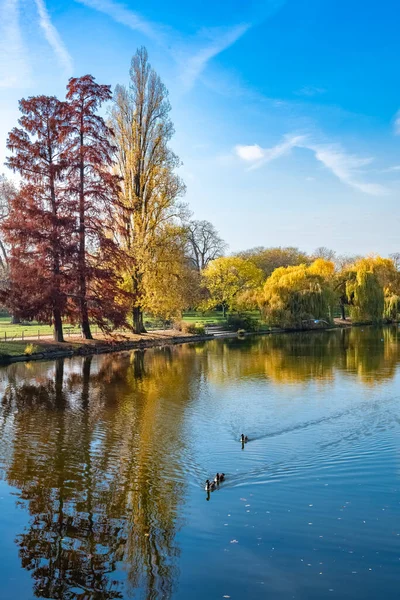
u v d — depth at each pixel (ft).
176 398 81.20
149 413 71.77
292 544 35.58
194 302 204.23
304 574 32.17
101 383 93.71
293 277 221.46
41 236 121.08
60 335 137.59
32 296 122.52
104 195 131.54
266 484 45.93
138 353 138.41
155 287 156.15
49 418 69.21
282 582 31.30
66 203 126.93
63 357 126.72
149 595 30.50
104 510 41.16
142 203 158.61
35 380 95.91
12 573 32.91
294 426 64.85
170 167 159.63
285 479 47.09
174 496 43.62
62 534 37.50
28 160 125.39
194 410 73.36
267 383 93.56
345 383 92.68
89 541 36.60
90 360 122.72
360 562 33.30
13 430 63.41
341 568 32.68
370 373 102.89
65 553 35.06
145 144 160.25
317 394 83.46
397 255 380.78
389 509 40.65
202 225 326.85
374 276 234.17
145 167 160.25
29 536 37.24
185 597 30.27
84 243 131.54
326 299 220.64
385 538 36.17
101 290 132.98
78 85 132.05
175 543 36.04
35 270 121.60
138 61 160.15
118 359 125.29
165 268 157.79
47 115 129.39
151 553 34.83
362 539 36.09
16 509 41.39
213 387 90.07
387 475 47.75
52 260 125.18
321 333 204.23
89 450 55.72
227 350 146.51
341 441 58.29
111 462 51.96
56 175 126.41
